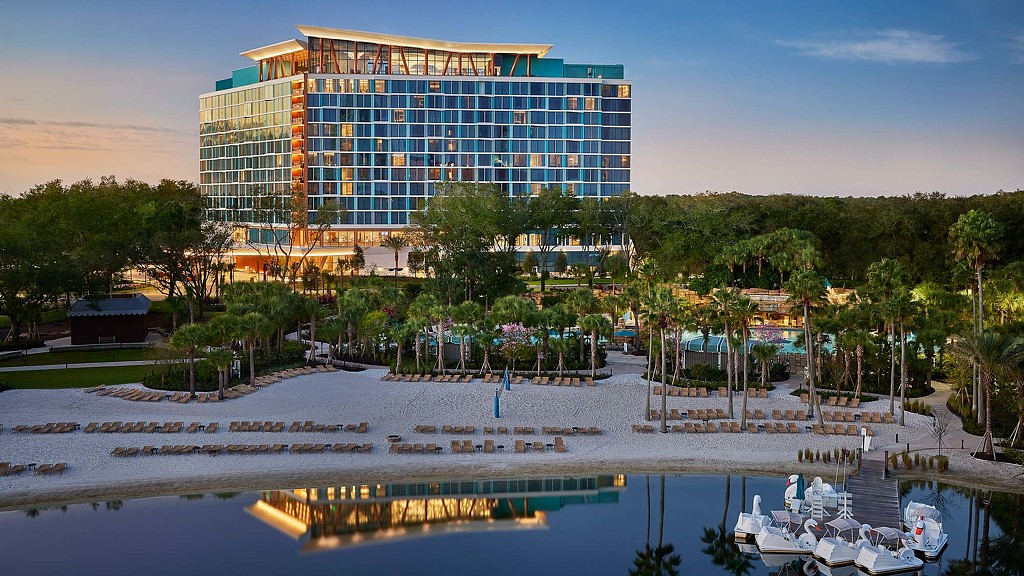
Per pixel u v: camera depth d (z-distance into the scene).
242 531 45.12
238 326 67.94
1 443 54.88
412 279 158.12
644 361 83.38
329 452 55.09
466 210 153.88
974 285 80.94
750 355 73.62
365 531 45.62
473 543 44.41
